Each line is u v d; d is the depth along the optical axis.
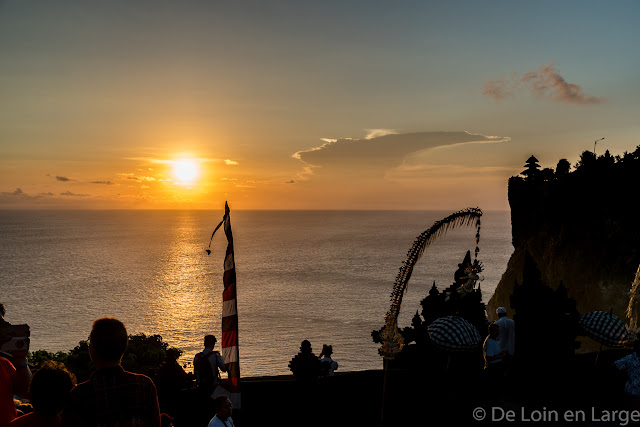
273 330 135.38
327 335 129.75
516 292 9.86
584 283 75.38
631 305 11.41
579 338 44.62
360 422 10.25
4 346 4.84
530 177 90.56
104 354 4.02
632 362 9.09
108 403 3.95
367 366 104.56
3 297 187.88
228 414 8.58
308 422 10.52
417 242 7.93
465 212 8.24
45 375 4.17
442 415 9.38
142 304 172.25
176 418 10.52
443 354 10.58
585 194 80.25
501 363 9.70
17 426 4.11
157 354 20.75
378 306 165.25
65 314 158.50
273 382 10.75
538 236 84.00
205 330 135.12
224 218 10.80
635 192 76.12
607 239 75.56
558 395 9.38
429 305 11.02
